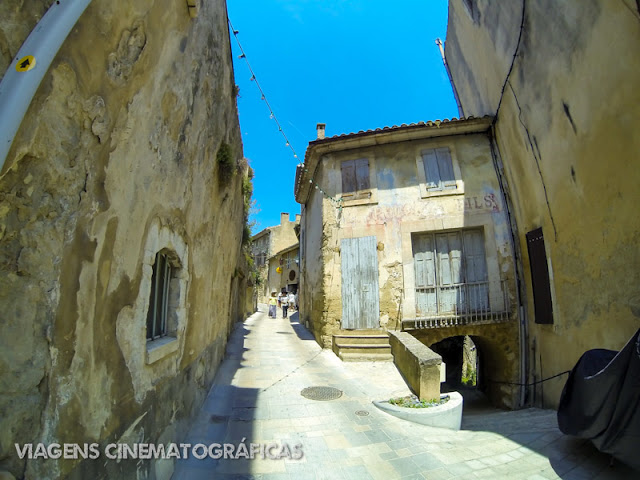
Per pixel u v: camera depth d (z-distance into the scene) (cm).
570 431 450
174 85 357
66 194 193
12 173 163
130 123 264
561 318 723
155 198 326
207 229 570
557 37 650
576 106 623
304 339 1238
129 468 266
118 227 252
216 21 530
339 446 452
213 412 545
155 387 327
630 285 525
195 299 498
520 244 933
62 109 188
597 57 558
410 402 600
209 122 520
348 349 909
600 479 381
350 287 1001
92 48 212
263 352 1003
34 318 171
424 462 419
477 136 1041
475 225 974
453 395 637
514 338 916
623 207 534
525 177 861
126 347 268
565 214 692
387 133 1023
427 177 1026
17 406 159
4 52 163
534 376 855
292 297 2889
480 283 956
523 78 793
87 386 213
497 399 956
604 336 585
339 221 1041
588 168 609
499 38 888
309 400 615
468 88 1239
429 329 966
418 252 1005
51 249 182
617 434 384
